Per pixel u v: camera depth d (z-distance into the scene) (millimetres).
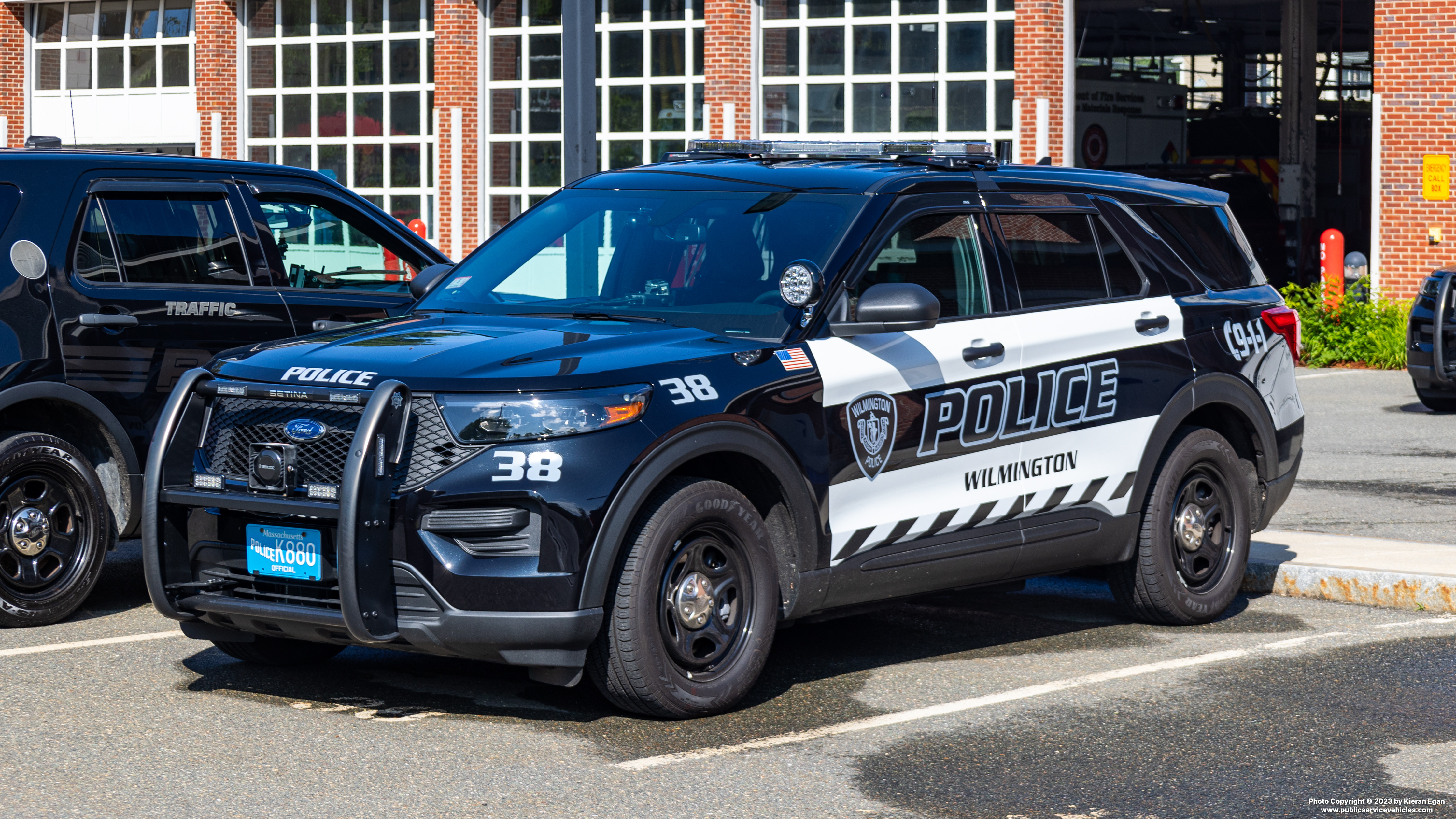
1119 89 28719
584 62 11352
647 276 6402
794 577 5938
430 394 5348
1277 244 27812
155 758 5223
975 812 4758
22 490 7102
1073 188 7078
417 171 28906
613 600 5473
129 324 7363
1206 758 5281
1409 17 21125
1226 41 36938
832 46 24797
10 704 5867
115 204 7469
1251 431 7574
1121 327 6941
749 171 6680
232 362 5785
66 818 4637
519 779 5023
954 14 23781
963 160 6773
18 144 32125
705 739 5484
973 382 6383
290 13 29906
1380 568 7918
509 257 6750
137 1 31031
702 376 5641
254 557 5520
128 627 7191
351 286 8438
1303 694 6109
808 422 5871
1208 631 7234
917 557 6270
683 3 25875
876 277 6207
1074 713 5848
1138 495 7043
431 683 6219
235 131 30375
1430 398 15523
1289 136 32438
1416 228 21312
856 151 6902
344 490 5195
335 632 5402
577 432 5328
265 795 4855
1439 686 6211
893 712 5852
